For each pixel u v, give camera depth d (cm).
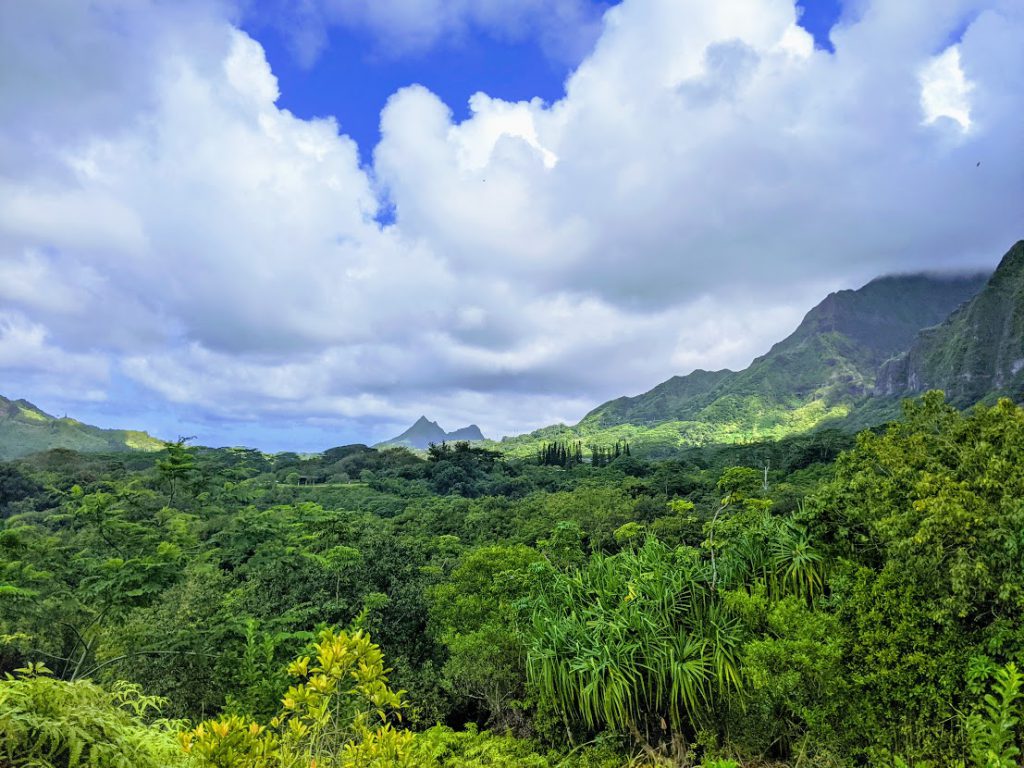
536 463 11588
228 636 994
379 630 1074
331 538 1880
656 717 729
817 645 588
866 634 574
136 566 1036
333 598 1152
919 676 543
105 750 190
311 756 258
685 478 5109
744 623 730
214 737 213
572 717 790
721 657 693
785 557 759
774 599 746
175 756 220
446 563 1991
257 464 8819
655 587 784
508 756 748
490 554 1288
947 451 689
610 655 725
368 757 239
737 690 687
